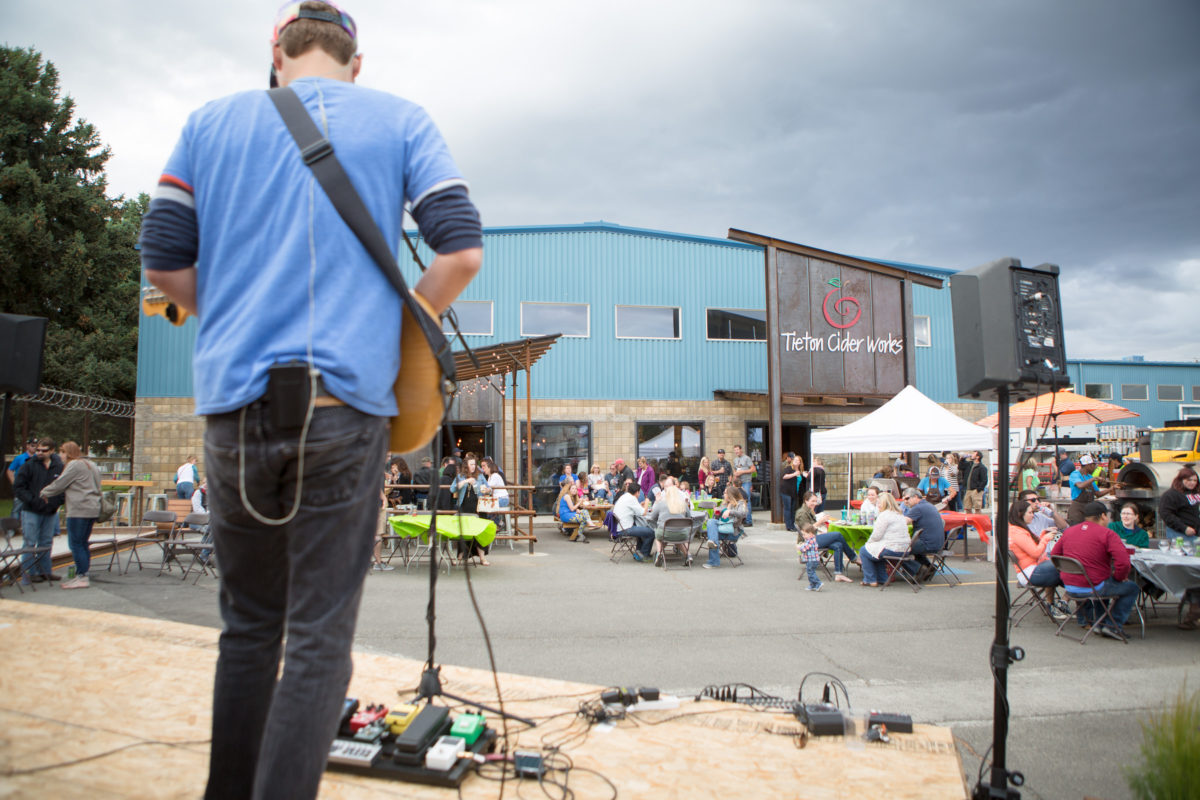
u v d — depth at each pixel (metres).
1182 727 2.50
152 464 17.95
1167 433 18.28
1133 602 6.80
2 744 1.82
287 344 1.22
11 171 23.25
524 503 19.67
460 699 2.47
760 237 17.84
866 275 18.84
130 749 1.84
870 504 10.98
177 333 18.38
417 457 17.00
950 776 2.04
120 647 2.74
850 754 2.20
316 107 1.36
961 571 11.08
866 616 7.57
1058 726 4.35
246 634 1.43
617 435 20.34
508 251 20.12
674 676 5.23
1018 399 3.03
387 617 7.14
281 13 1.57
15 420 15.29
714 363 21.16
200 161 1.35
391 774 1.89
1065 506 13.61
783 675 5.31
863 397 18.75
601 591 8.90
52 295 24.11
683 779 1.98
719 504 14.63
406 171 1.42
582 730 2.34
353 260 1.29
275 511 1.29
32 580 8.63
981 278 2.84
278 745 1.18
